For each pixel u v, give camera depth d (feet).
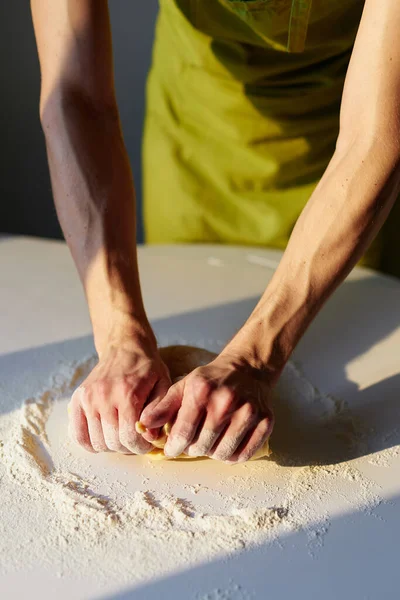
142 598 2.23
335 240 2.81
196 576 2.32
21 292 4.31
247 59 4.42
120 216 3.28
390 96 2.73
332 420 3.18
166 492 2.74
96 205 3.24
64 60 3.34
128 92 7.62
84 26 3.30
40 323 3.96
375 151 2.77
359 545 2.45
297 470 2.85
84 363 3.58
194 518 2.58
